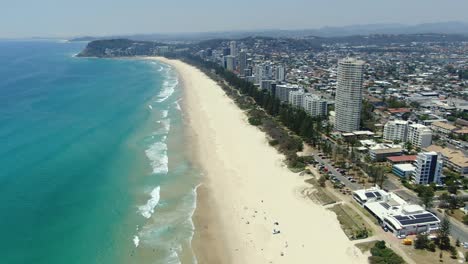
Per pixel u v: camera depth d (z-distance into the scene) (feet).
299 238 319.06
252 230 331.77
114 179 418.92
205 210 363.35
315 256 294.25
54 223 326.65
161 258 289.12
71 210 349.20
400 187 427.33
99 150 501.15
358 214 355.56
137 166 458.50
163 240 312.50
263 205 376.68
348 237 319.27
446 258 289.94
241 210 366.22
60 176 416.05
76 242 302.66
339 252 298.35
